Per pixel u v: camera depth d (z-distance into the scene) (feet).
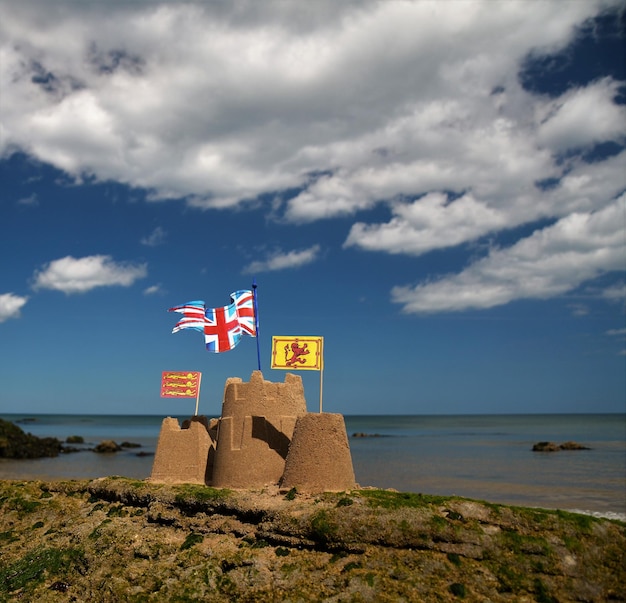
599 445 449.06
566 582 84.02
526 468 301.63
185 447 123.54
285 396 118.42
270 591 86.89
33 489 137.69
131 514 113.80
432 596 81.71
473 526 89.66
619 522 92.94
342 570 87.35
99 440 539.70
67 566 104.17
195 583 90.68
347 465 105.19
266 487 108.68
